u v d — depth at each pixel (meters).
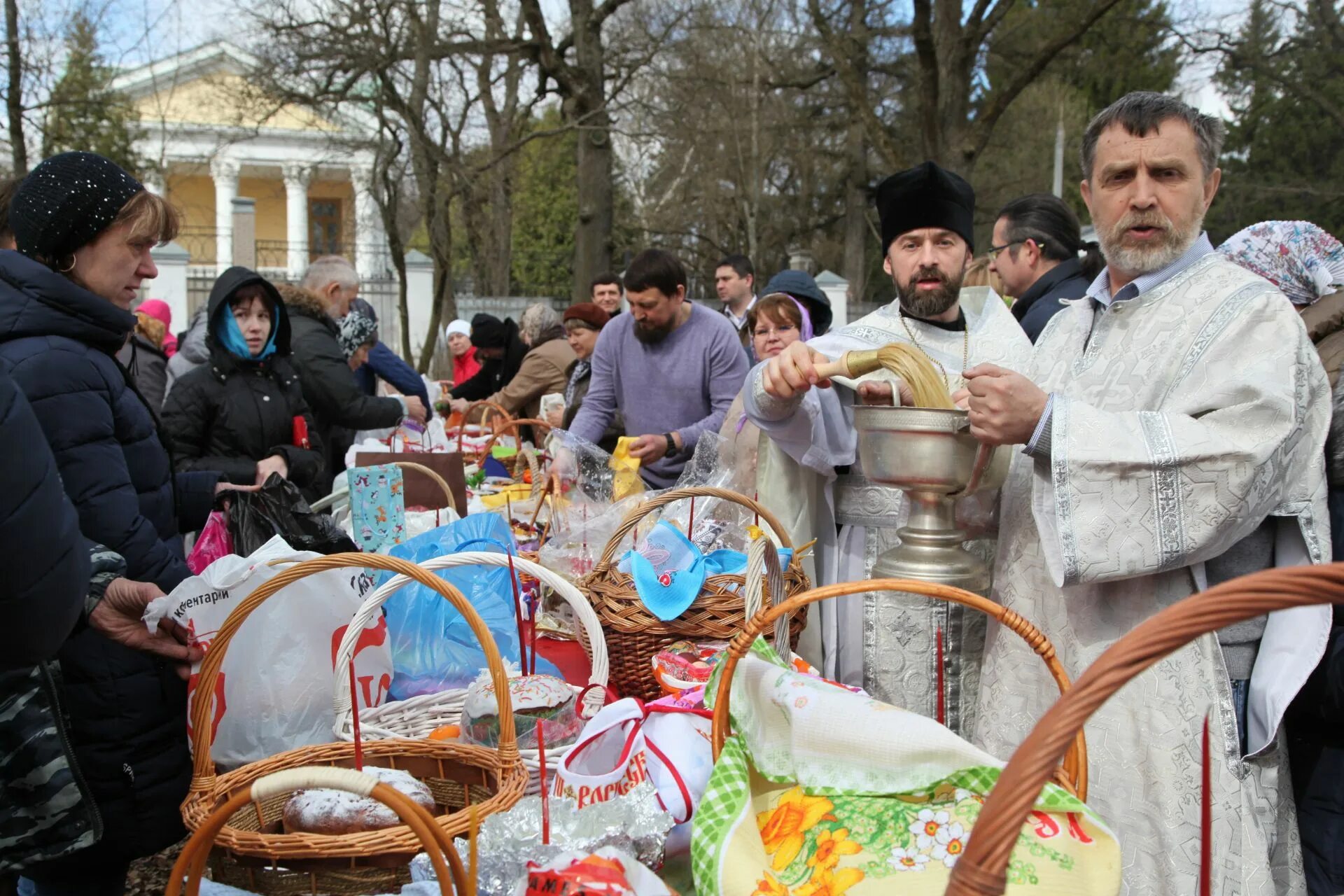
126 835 1.92
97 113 14.68
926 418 1.68
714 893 1.24
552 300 19.33
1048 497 1.66
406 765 1.61
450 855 1.09
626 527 2.08
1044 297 3.31
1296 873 1.81
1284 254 2.19
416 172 15.38
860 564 2.31
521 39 13.95
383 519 2.76
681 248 26.58
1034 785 0.83
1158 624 0.85
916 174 2.28
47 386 1.79
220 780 1.50
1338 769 1.82
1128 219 1.77
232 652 1.77
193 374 3.24
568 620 2.36
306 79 14.60
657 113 18.20
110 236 1.91
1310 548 1.64
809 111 24.33
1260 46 14.87
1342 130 17.91
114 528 1.84
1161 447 1.56
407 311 16.16
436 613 2.05
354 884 1.34
